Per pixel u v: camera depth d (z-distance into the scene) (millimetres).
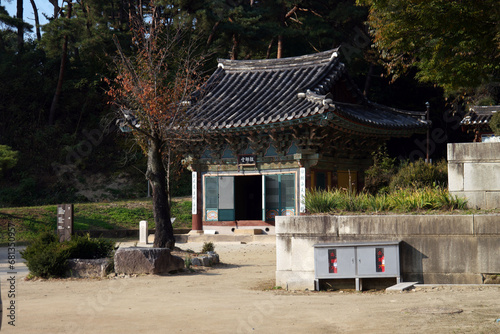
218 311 9086
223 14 41438
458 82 19281
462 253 11219
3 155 31359
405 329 6992
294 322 7906
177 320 8312
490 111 34844
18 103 48000
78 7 45062
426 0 17312
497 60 18906
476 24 17344
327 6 45875
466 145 12578
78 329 7723
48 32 42844
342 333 7012
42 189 42375
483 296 9414
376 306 9008
